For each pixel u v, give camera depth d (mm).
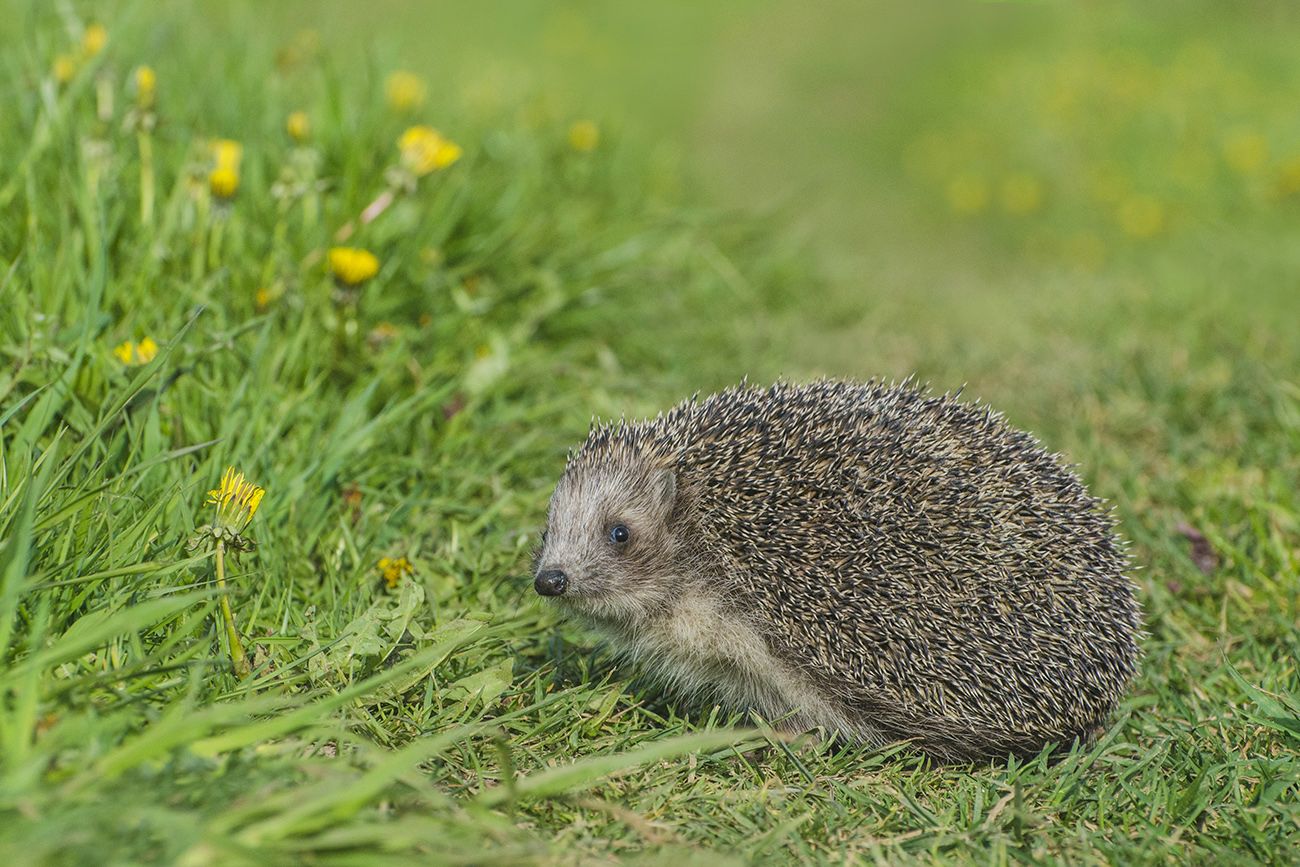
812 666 7961
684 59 36812
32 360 8523
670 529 8352
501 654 8148
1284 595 9500
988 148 30109
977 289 22281
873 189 29250
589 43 35906
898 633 7820
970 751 7871
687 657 8375
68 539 6574
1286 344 16031
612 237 15531
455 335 11945
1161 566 10289
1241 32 34906
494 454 10711
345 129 12758
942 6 38844
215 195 10539
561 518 8570
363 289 11203
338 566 8555
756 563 8086
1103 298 19797
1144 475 12141
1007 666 7789
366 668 7242
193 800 5023
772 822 6551
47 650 5617
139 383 7375
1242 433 12695
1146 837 6535
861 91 35062
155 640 6750
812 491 8141
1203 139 28266
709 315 16422
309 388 9555
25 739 4867
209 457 8477
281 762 5445
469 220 13188
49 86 11055
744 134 31812
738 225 18672
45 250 9789
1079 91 31594
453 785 6410
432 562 9078
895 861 6246
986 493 8094
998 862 6238
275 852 4703
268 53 15625
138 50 14086
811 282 19125
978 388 15234
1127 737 8078
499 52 31719
